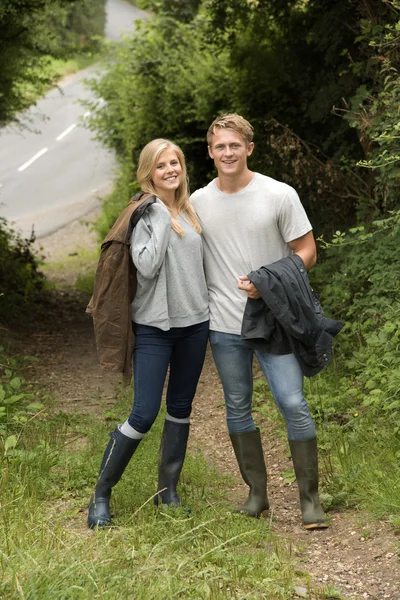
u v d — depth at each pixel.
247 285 4.63
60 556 3.98
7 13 11.67
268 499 5.44
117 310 4.63
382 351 6.70
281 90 12.02
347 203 10.16
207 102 14.49
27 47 13.18
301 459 4.88
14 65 13.37
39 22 13.03
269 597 3.87
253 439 5.05
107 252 4.65
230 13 12.00
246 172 4.80
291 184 11.03
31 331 11.72
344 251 9.16
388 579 4.12
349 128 10.22
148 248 4.55
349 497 5.13
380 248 7.84
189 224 4.80
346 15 10.01
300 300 4.62
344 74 10.23
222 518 4.82
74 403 7.95
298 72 11.52
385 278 7.44
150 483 5.41
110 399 8.09
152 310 4.69
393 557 4.33
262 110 12.42
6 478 5.08
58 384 8.70
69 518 4.95
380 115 8.09
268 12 11.73
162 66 15.69
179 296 4.75
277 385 4.83
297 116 11.71
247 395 5.01
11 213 26.52
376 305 7.38
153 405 4.78
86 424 7.12
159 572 4.07
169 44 16.16
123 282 4.63
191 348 4.88
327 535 4.73
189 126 16.06
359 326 7.29
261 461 5.07
